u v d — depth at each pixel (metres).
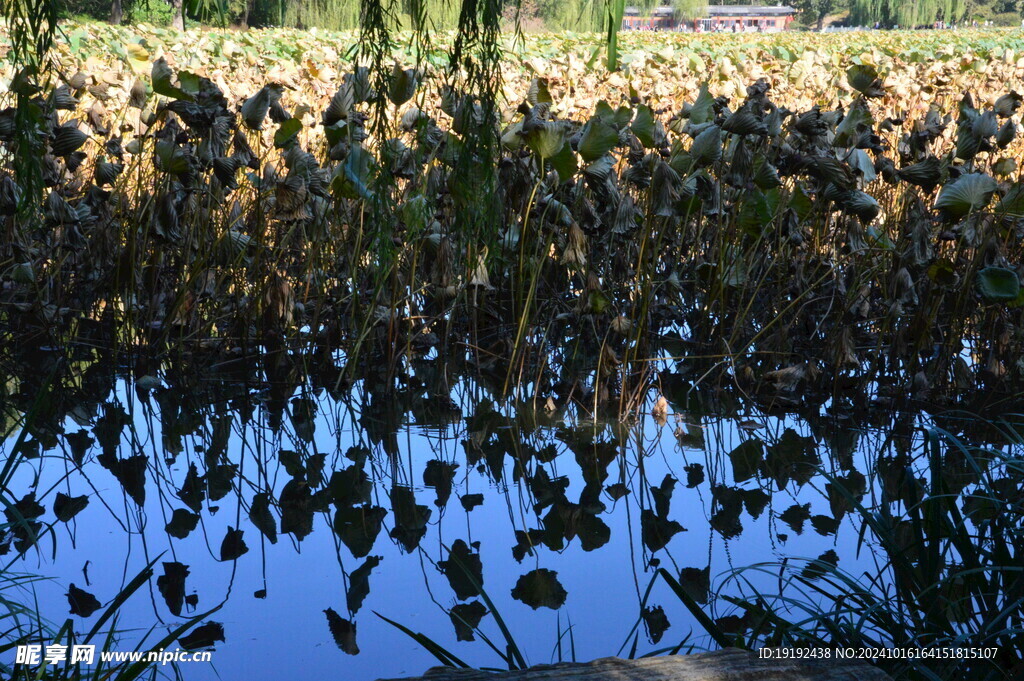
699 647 2.38
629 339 4.34
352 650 2.37
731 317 5.21
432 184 4.14
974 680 2.11
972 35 28.59
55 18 1.84
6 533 2.99
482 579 2.76
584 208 4.40
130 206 5.45
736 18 69.19
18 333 4.98
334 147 4.47
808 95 9.59
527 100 4.76
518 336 4.40
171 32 14.47
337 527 3.09
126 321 4.75
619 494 3.36
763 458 3.66
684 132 4.77
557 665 2.03
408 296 4.66
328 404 4.20
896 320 4.81
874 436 3.86
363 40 2.12
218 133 4.41
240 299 4.90
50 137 4.44
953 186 4.18
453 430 3.93
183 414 4.05
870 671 2.01
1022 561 2.38
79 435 3.81
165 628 2.45
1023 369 4.44
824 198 4.45
